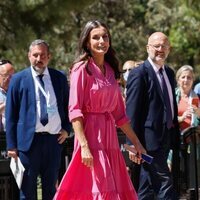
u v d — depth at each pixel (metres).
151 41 14.81
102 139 11.92
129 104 14.61
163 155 14.73
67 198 11.83
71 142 15.70
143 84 14.61
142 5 56.44
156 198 14.87
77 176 11.83
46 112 14.32
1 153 15.27
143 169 14.88
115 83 12.12
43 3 32.62
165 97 14.73
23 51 33.69
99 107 11.95
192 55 51.12
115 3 53.50
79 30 40.56
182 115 17.12
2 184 15.27
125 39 51.78
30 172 14.29
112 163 11.98
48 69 14.64
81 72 11.83
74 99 11.75
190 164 16.28
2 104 16.14
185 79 17.11
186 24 49.06
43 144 14.34
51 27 33.22
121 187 12.05
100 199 11.63
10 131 14.29
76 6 33.22
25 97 14.32
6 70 16.41
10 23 32.84
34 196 14.46
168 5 53.06
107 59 12.30
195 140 16.31
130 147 12.90
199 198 16.52
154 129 14.61
